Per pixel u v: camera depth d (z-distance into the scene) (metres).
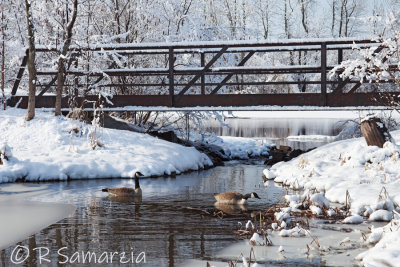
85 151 14.52
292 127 38.00
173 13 21.38
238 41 15.71
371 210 9.12
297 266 6.47
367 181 10.91
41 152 14.21
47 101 17.61
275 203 10.48
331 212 9.20
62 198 10.91
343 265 6.48
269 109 15.57
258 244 7.49
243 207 10.13
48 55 19.92
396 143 13.69
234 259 6.79
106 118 18.73
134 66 20.52
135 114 21.05
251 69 16.02
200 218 9.13
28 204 10.24
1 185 12.42
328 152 14.59
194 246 7.38
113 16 21.23
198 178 14.11
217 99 16.03
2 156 13.22
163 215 9.36
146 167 14.05
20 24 19.72
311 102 15.32
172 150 15.87
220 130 35.53
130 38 21.56
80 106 17.28
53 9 17.81
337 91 15.30
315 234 8.04
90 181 13.16
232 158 20.66
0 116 16.30
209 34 22.16
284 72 16.36
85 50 17.17
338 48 16.39
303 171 13.09
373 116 13.18
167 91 21.47
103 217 9.16
